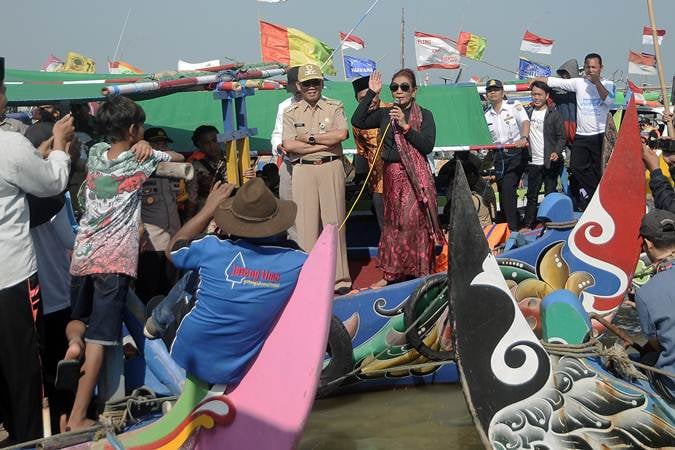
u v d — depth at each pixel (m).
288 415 4.52
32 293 4.85
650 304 5.09
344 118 7.66
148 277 6.78
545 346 5.17
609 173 7.21
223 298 4.53
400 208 7.56
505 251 7.83
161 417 5.11
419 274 7.57
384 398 7.22
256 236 4.51
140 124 5.24
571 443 5.07
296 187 7.54
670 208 6.88
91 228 5.12
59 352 5.67
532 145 11.84
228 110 7.12
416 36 14.24
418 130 7.54
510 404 5.07
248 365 4.72
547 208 7.41
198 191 8.51
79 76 7.58
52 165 4.83
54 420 5.56
